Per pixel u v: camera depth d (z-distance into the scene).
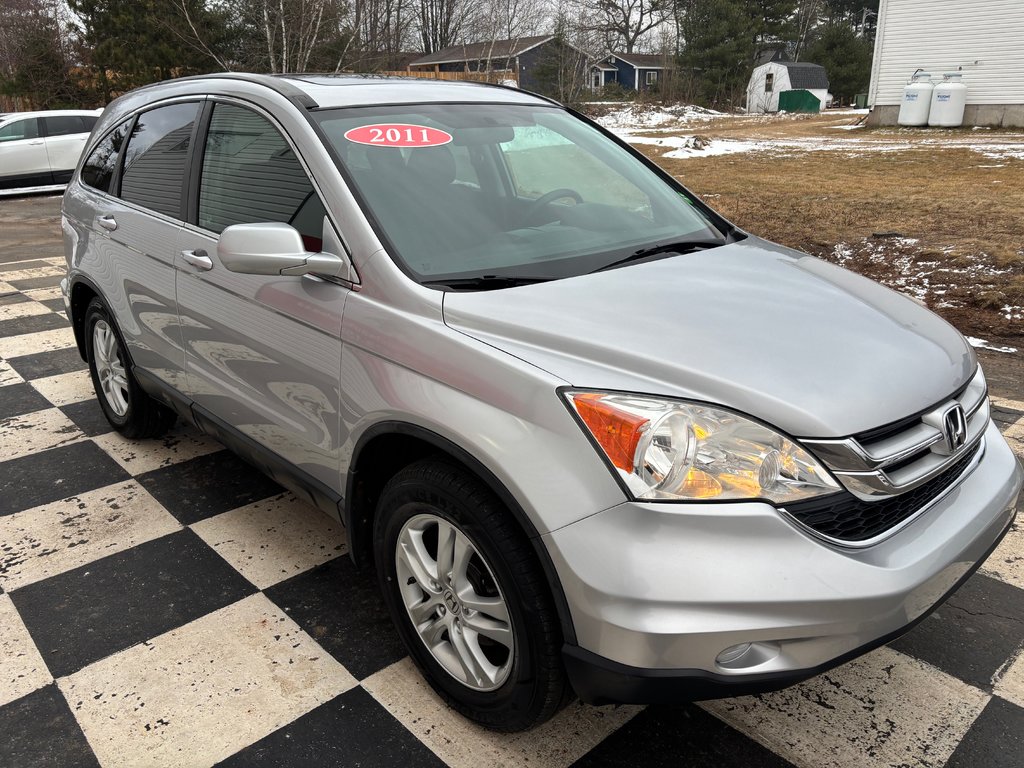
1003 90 22.72
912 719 2.30
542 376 1.93
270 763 2.16
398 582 2.36
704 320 2.14
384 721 2.30
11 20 30.56
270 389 2.76
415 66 48.00
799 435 1.83
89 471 3.86
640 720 2.30
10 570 3.05
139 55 26.09
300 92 2.86
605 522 1.79
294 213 2.64
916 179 12.99
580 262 2.54
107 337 4.03
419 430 2.14
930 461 2.01
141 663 2.54
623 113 37.44
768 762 2.16
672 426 1.81
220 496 3.61
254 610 2.80
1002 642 2.61
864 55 61.22
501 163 3.00
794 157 17.06
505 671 2.10
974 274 6.80
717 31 45.44
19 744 2.22
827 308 2.33
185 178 3.23
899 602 1.84
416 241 2.45
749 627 1.73
